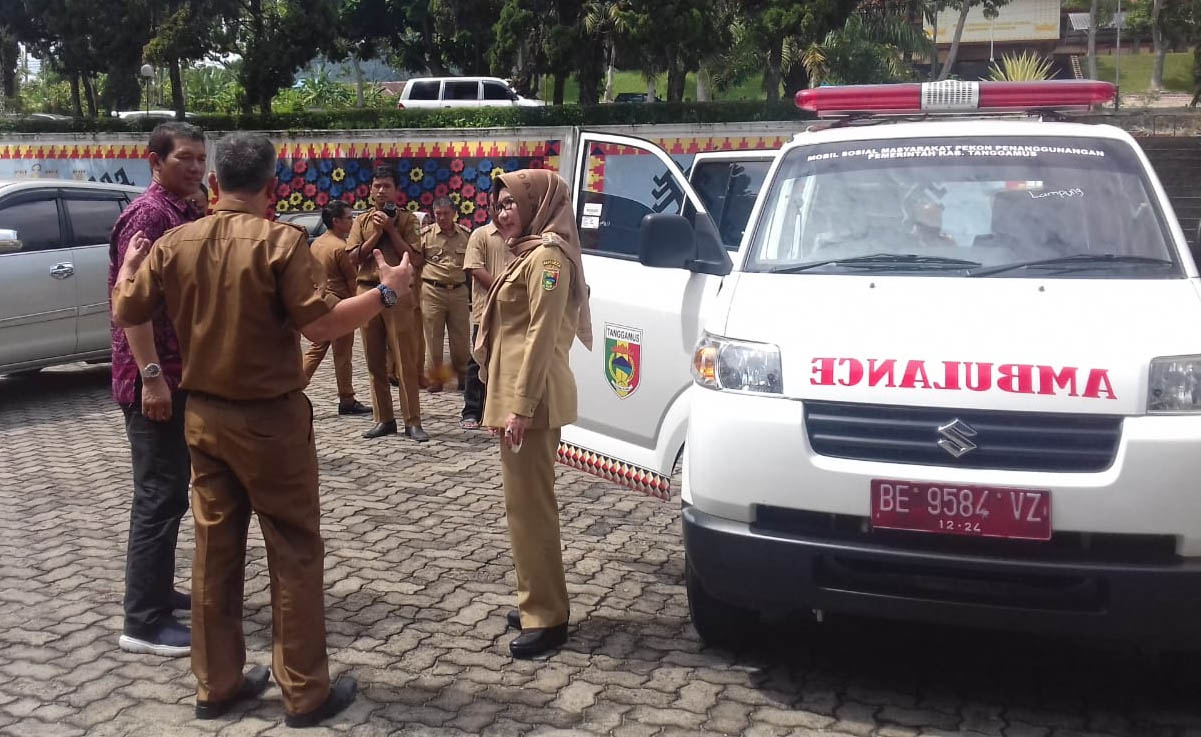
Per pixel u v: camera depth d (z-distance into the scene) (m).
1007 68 26.77
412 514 6.00
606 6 24.06
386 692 3.84
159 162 4.13
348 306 3.46
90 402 9.27
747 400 3.68
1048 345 3.48
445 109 23.66
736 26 25.44
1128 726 3.58
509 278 4.06
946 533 3.41
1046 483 3.33
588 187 5.80
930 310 3.71
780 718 3.64
